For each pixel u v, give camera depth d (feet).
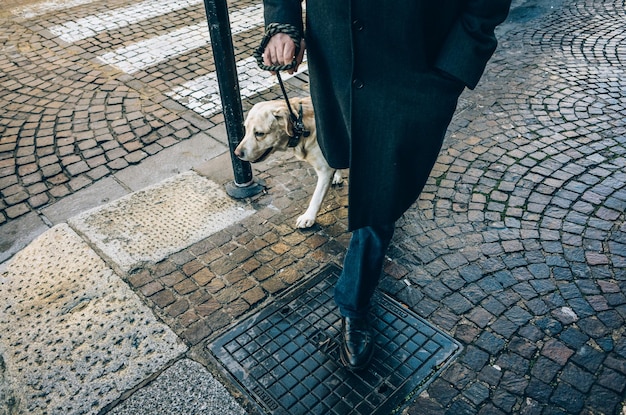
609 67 16.69
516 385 7.93
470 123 14.20
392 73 6.21
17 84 17.83
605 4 21.59
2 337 9.14
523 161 12.59
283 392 8.03
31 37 21.22
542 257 10.02
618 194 11.37
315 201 10.78
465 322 8.93
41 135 15.02
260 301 9.58
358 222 7.15
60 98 16.85
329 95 7.01
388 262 10.12
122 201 12.14
